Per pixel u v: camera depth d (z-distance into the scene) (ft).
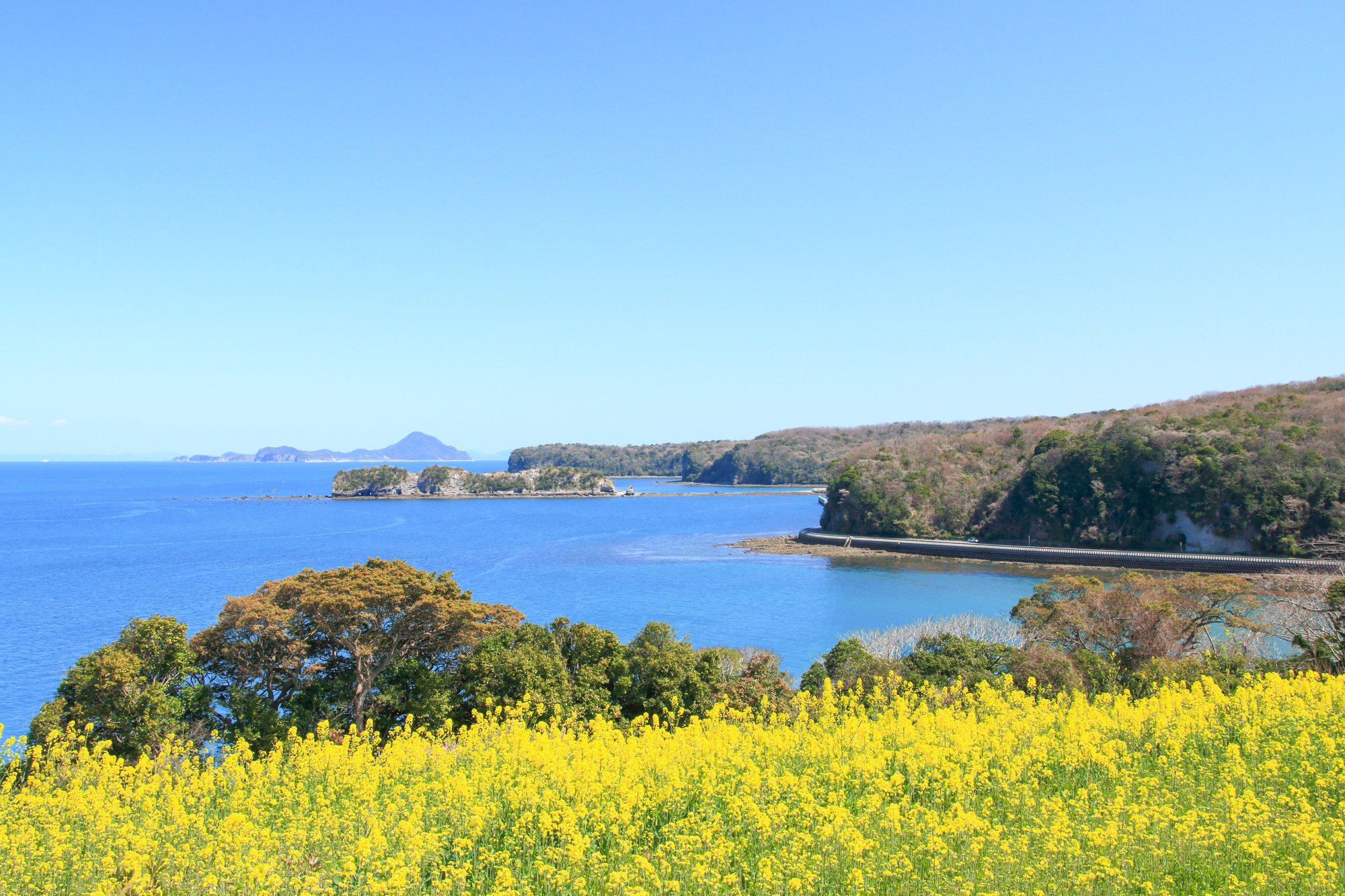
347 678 84.28
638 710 83.92
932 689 69.51
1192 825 29.99
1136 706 52.60
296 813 38.24
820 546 334.03
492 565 295.89
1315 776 37.01
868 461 377.91
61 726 69.41
